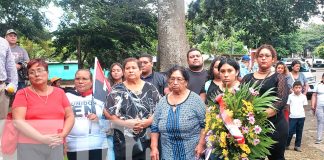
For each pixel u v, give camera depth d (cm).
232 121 376
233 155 379
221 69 467
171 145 417
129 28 1678
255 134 380
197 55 564
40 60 372
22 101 361
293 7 1725
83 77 452
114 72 553
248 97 395
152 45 1959
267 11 1678
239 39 1869
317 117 865
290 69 939
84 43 1712
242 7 1698
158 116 428
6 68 507
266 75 448
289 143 804
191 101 418
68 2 1548
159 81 575
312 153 771
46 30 1598
